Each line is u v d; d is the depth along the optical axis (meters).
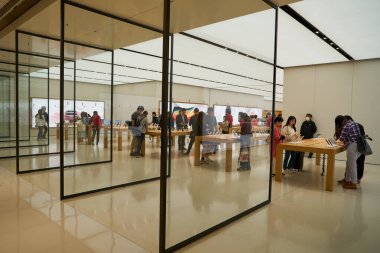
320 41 6.46
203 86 3.57
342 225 3.42
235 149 3.98
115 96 6.20
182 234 2.99
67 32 5.30
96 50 5.99
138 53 7.51
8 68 8.30
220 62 7.80
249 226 3.35
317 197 4.62
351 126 5.25
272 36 5.68
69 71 5.70
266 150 4.35
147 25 5.05
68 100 5.78
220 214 3.60
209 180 3.59
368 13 4.80
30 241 2.83
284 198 4.54
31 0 4.41
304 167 7.38
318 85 9.16
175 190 3.05
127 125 5.92
